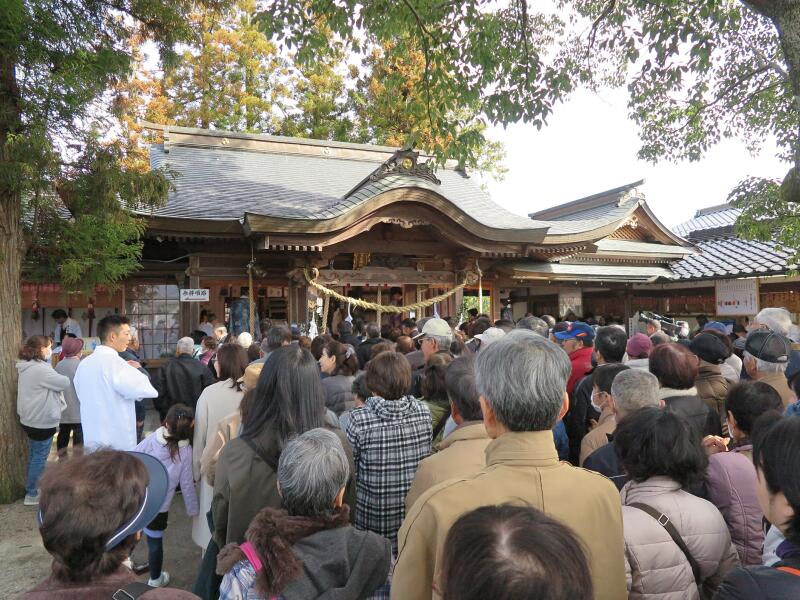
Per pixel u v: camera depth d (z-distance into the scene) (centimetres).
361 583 163
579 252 1234
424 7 716
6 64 502
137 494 133
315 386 231
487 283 1334
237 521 212
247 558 157
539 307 1536
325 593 154
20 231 555
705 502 195
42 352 528
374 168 1577
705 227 1738
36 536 460
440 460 211
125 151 609
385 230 1116
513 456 153
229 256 1069
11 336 545
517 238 1088
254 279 1129
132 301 1114
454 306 1264
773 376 344
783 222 684
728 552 191
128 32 612
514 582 82
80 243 582
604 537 149
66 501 122
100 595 122
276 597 150
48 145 490
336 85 2277
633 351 397
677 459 192
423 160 1675
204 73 2209
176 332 1145
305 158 1539
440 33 745
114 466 133
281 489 176
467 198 1467
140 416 584
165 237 951
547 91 750
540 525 94
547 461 154
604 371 306
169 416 367
